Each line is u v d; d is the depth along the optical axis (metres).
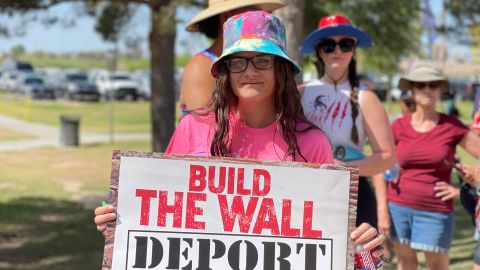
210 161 2.16
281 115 2.25
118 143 19.52
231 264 2.14
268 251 2.15
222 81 2.26
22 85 37.50
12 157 16.34
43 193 11.45
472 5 15.91
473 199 4.02
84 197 11.10
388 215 4.39
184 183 2.16
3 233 8.24
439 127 4.29
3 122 25.67
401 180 4.36
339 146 3.38
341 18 3.49
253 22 2.18
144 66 70.19
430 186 4.26
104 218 2.14
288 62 2.23
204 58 2.95
